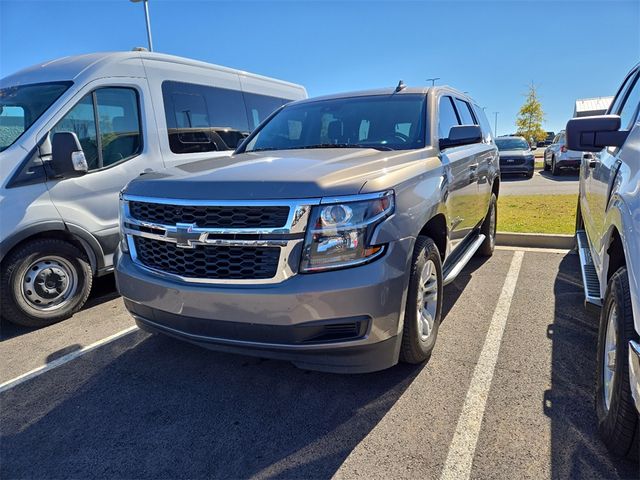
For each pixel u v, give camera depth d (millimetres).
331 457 2357
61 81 4688
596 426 2490
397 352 2713
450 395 2832
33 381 3240
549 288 4637
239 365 3334
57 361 3533
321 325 2428
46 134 4309
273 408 2795
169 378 3199
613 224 2486
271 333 2475
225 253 2525
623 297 2189
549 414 2607
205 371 3273
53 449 2506
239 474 2270
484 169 5027
